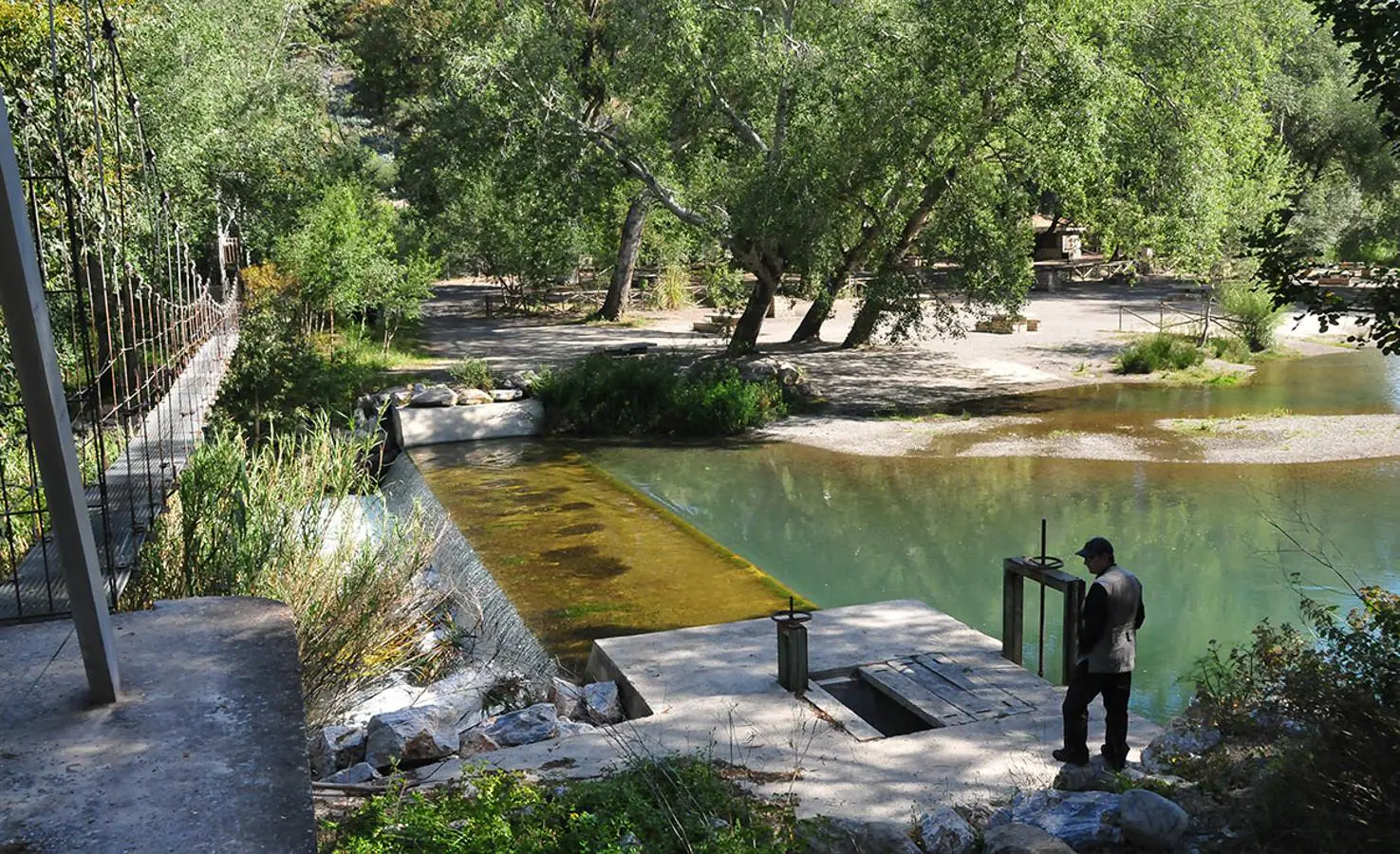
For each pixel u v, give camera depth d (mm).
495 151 28328
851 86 24188
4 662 3791
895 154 24062
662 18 25562
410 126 50875
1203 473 19641
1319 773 5516
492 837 5516
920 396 27703
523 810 6047
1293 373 29359
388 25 44375
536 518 17719
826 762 8039
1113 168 24078
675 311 44219
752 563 15875
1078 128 22703
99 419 5375
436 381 27828
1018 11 22266
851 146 24484
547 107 27297
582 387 25906
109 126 17062
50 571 5305
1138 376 29391
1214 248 25812
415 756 8180
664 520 17438
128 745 3215
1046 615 13773
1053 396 27328
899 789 7570
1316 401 25484
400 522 11500
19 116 14070
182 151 23469
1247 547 15781
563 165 27844
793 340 35781
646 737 8477
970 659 10117
